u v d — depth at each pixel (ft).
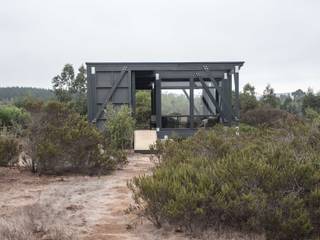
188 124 62.80
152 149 37.81
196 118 62.23
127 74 60.29
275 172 17.16
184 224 17.72
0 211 21.33
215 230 17.39
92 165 34.78
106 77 60.08
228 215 17.24
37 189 27.61
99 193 26.37
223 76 61.52
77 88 138.41
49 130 34.53
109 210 21.93
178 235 17.35
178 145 31.45
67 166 34.81
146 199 18.39
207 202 17.04
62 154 33.47
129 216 20.54
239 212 16.76
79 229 18.45
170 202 17.02
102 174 34.63
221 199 16.70
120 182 30.27
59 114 36.19
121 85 60.13
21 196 25.27
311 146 24.45
